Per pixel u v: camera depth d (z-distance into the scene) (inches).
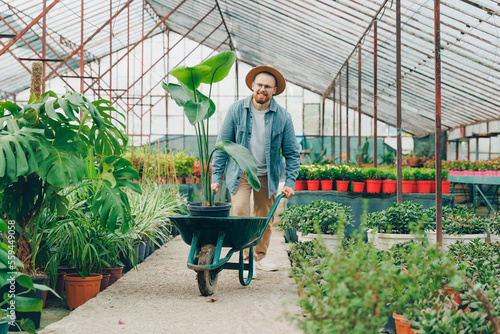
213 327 96.7
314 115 792.9
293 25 428.5
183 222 120.3
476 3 239.5
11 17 516.4
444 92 439.2
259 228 124.3
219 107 792.9
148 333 93.0
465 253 118.6
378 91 537.3
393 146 765.3
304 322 62.8
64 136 117.8
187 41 782.5
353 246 107.1
